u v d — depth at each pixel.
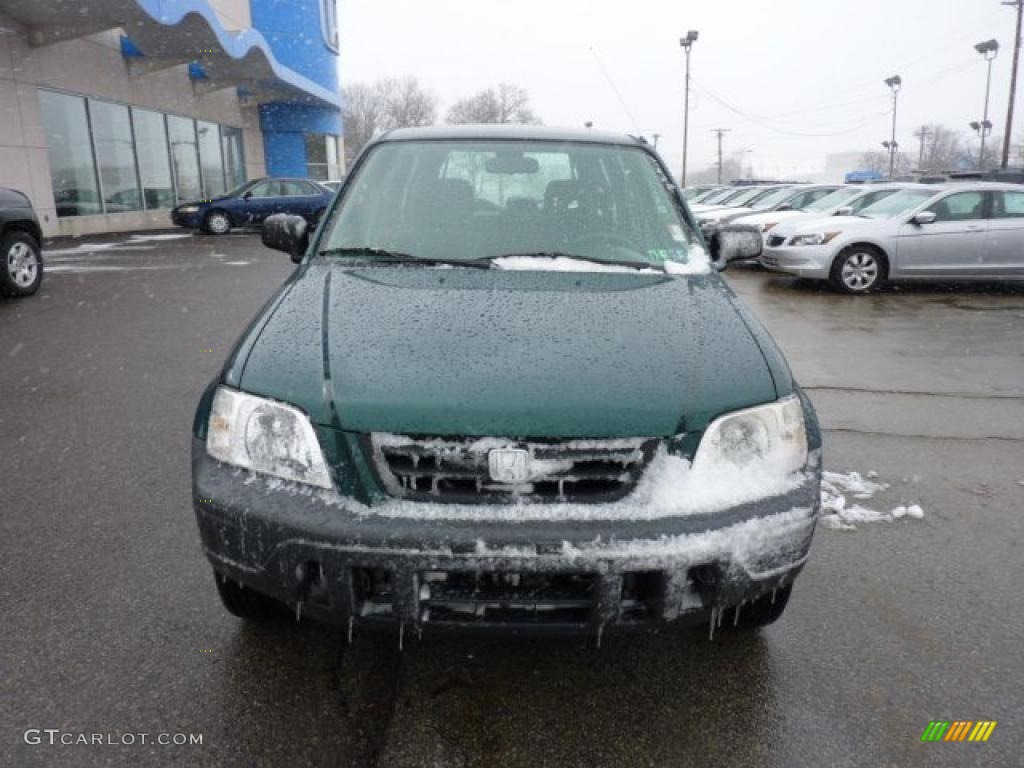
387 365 1.89
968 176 17.52
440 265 2.58
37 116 14.17
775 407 1.90
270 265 11.18
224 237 16.34
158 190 18.97
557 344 1.99
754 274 11.07
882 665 2.18
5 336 6.17
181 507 3.09
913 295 9.03
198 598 2.45
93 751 1.81
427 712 1.97
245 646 2.21
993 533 3.02
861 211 9.86
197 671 2.10
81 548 2.75
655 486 1.76
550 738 1.88
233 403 1.89
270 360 1.96
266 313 2.25
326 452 1.78
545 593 1.73
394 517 1.70
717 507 1.76
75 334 6.27
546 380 1.84
